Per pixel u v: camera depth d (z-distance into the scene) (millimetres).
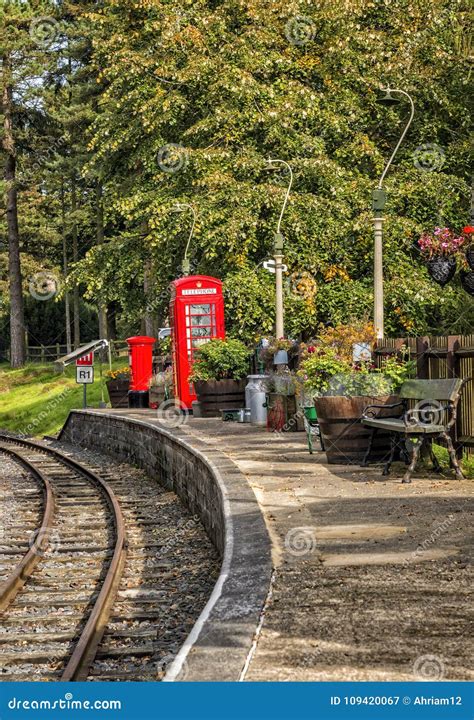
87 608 11500
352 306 33062
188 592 11945
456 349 15102
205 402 29062
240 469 15500
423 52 36656
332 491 13445
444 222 35250
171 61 37031
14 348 68312
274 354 23484
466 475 14352
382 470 15273
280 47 37625
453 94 36812
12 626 10750
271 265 26141
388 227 33375
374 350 19031
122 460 30078
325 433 16141
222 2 38062
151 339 40000
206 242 34219
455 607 7844
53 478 26047
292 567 9266
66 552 15305
